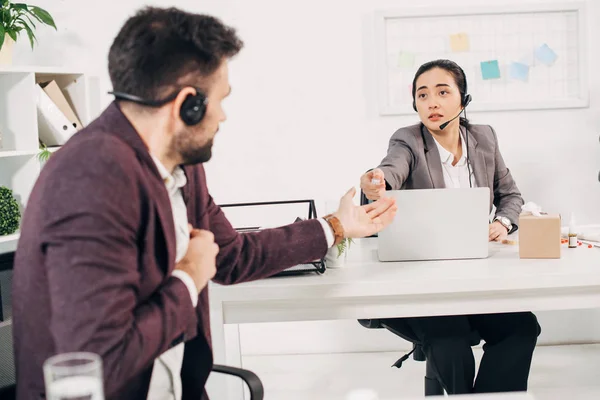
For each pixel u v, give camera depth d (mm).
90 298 1012
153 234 1155
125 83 1167
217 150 3219
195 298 1199
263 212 3238
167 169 1277
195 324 1193
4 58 2922
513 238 2414
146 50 1148
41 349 1120
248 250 1579
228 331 2109
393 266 2025
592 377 2982
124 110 1196
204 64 1180
